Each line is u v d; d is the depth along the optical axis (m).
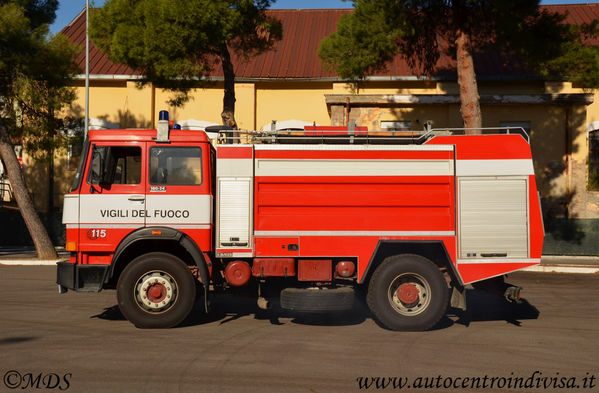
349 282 7.79
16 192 16.33
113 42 14.90
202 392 4.76
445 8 15.13
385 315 7.24
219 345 6.41
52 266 15.45
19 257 17.31
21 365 5.54
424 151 7.45
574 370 5.60
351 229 7.38
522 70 21.72
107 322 7.70
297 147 7.41
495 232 7.43
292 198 7.38
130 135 7.45
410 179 7.43
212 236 7.52
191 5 14.04
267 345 6.44
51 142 16.81
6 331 7.10
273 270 7.38
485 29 15.42
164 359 5.79
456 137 7.52
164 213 7.38
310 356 5.98
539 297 10.40
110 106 22.97
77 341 6.55
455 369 5.57
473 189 7.45
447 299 7.27
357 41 15.18
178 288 7.28
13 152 16.30
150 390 4.80
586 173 19.94
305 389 4.88
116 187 7.38
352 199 7.39
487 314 8.70
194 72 14.81
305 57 23.56
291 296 7.38
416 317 7.25
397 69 22.11
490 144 7.51
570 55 14.96
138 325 7.26
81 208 7.32
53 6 17.69
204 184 7.44
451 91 21.77
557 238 19.91
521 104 20.02
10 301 9.38
